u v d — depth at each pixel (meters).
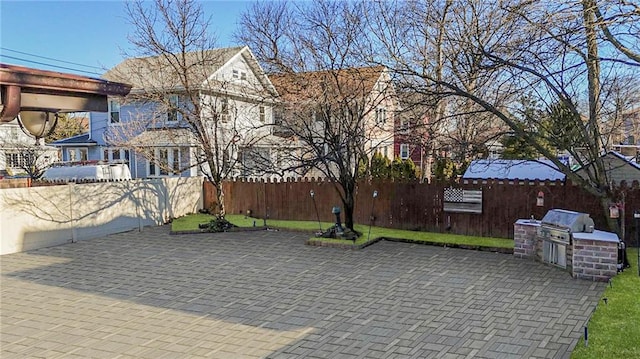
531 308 6.22
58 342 5.38
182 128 16.00
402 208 12.42
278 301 6.78
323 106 11.79
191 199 15.72
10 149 28.97
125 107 21.48
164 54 14.86
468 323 5.72
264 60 14.01
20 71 3.04
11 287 7.73
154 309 6.51
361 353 4.90
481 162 12.02
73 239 11.67
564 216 8.26
